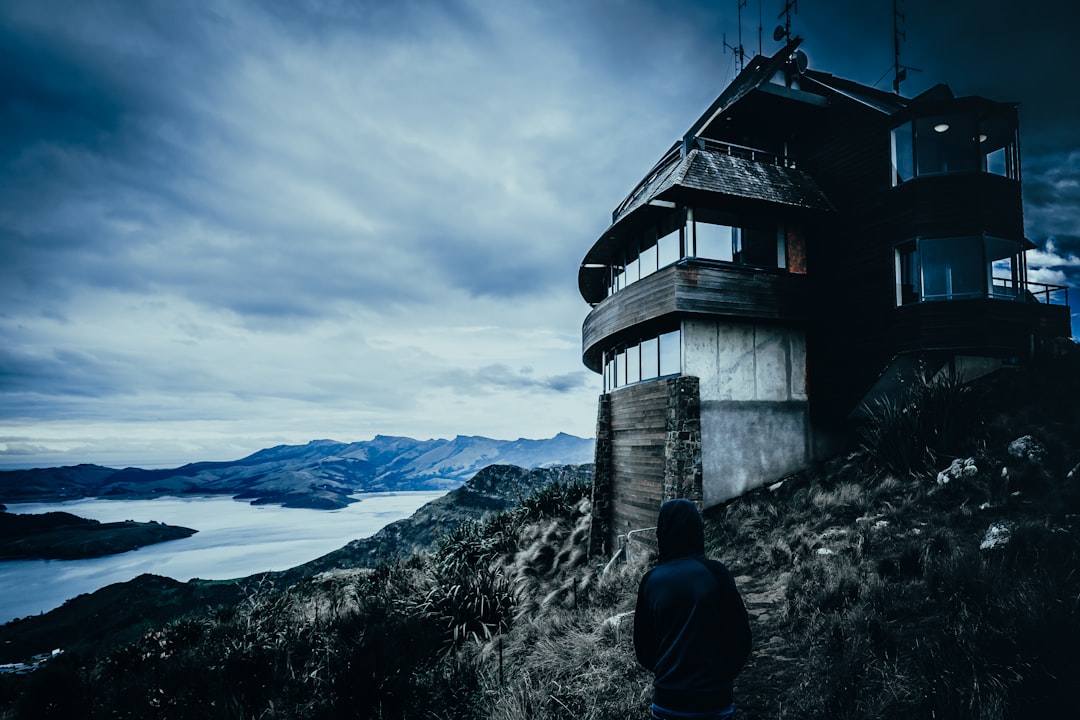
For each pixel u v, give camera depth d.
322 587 15.84
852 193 14.42
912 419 10.30
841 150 15.02
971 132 13.02
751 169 14.55
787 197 14.07
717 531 10.98
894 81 17.34
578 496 19.02
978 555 5.53
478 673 6.10
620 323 15.24
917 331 12.13
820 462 13.86
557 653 6.06
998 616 4.17
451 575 9.98
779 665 4.70
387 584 12.06
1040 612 3.92
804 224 14.90
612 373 17.56
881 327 13.08
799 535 8.55
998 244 12.76
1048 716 3.11
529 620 8.05
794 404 14.07
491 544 14.66
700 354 13.08
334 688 5.55
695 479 12.23
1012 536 5.54
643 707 4.38
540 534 15.63
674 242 13.71
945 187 12.43
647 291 13.96
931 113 12.73
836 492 10.27
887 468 10.52
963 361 12.11
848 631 4.69
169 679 6.75
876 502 9.11
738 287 13.45
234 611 11.76
